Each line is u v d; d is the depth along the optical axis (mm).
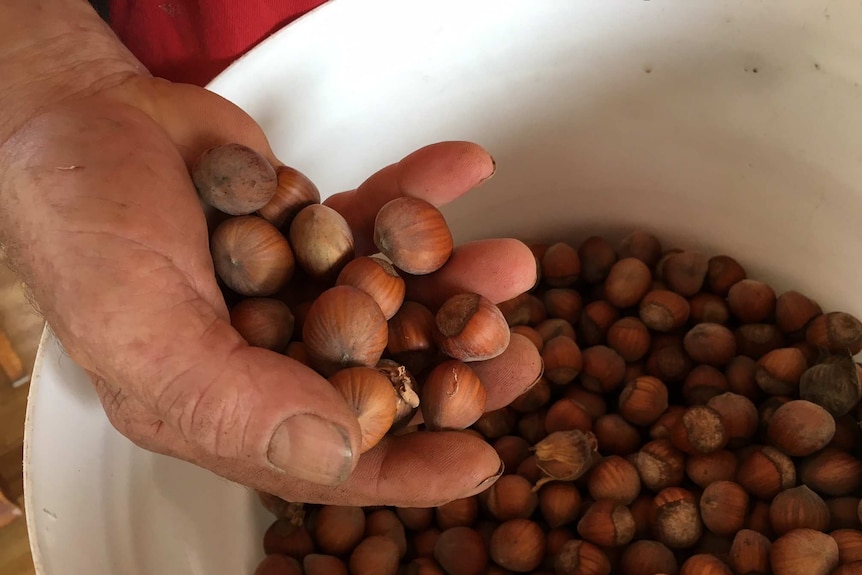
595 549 339
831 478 343
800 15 323
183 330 236
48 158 247
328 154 349
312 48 321
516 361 289
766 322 391
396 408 257
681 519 346
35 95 275
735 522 343
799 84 339
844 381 350
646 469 361
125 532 282
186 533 303
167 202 253
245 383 231
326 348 256
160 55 349
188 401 233
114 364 236
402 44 334
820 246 372
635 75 358
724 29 336
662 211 405
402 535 355
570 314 414
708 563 327
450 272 291
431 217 284
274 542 336
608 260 410
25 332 454
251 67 313
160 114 284
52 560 259
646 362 404
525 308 406
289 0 339
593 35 347
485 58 350
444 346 276
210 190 264
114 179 247
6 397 465
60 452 271
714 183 384
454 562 343
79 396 276
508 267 287
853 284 367
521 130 377
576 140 384
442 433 263
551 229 423
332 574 333
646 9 338
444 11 332
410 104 354
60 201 242
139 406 252
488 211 405
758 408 378
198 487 312
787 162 361
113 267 236
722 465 359
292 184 283
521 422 389
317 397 230
